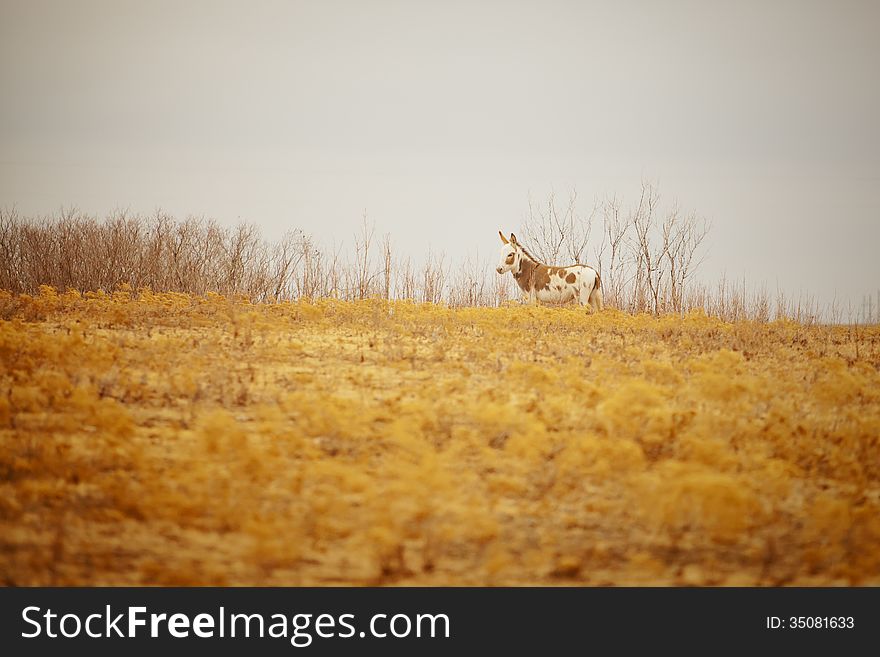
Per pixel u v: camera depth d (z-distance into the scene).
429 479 28.39
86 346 46.94
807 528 27.70
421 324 67.44
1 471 29.58
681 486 27.03
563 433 35.03
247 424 36.31
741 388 41.00
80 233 100.44
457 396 41.59
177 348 51.16
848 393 43.41
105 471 30.34
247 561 24.27
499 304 95.50
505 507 28.56
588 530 27.16
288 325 63.78
